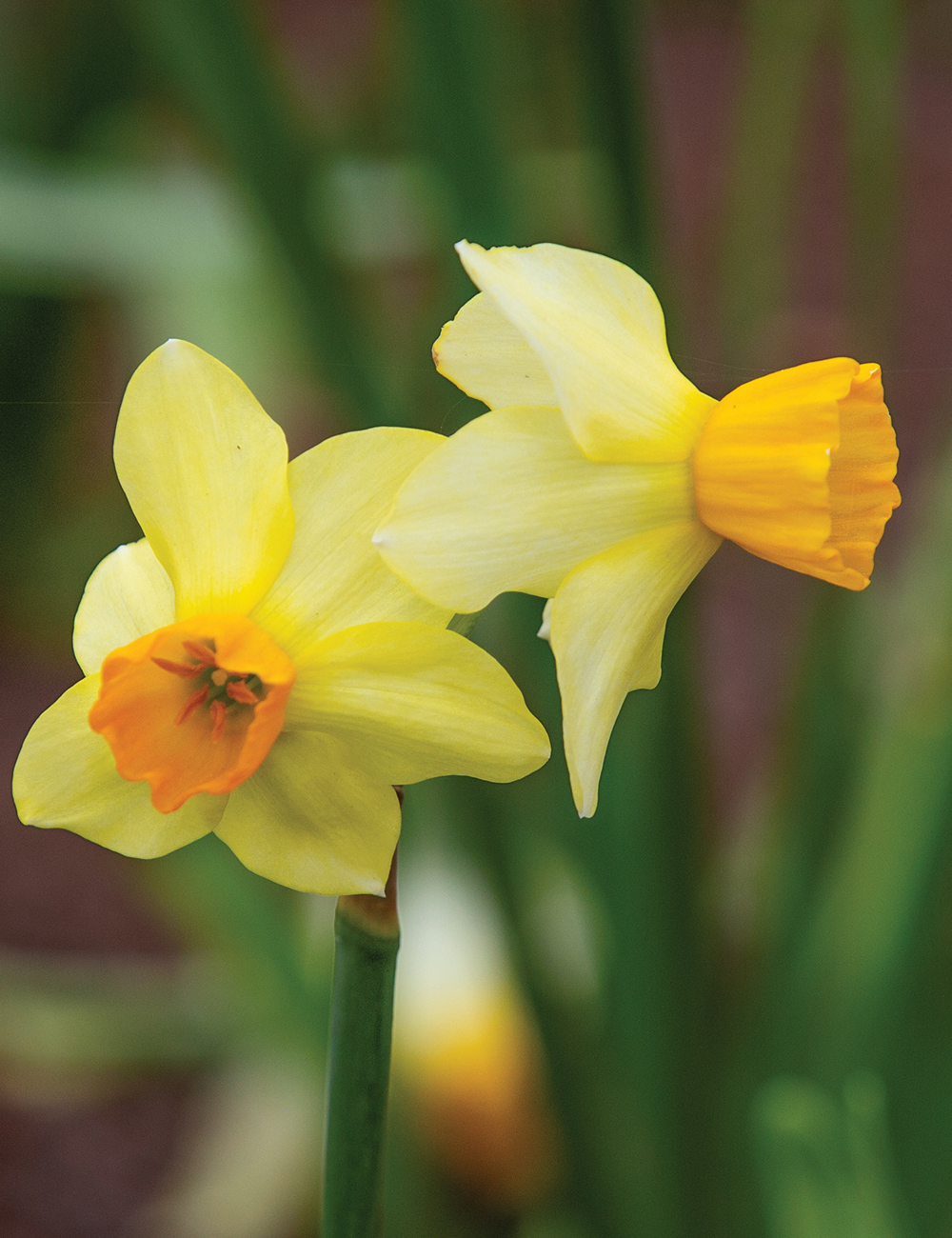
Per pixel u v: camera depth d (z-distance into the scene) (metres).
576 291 0.46
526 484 0.45
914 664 0.82
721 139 2.49
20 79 1.24
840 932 0.77
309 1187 1.00
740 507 0.46
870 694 0.85
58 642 1.54
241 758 0.45
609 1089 0.80
